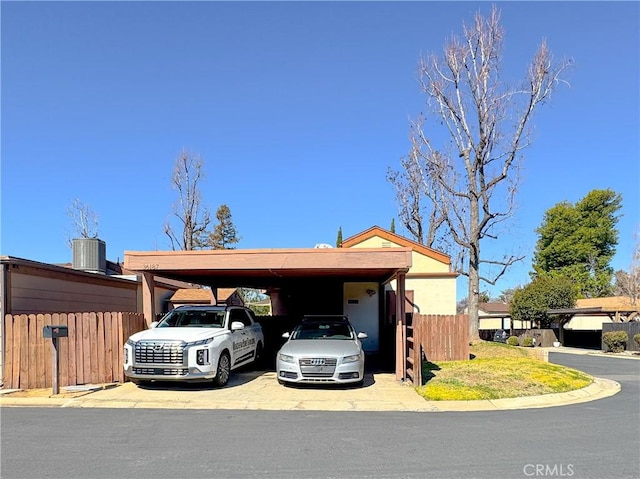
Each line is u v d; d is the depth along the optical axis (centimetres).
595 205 5444
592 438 722
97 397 991
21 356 1097
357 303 1934
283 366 1112
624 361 2297
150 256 1188
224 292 3288
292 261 1151
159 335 1091
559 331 3875
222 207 5672
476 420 844
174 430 740
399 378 1212
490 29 2231
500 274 2378
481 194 2295
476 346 2067
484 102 2250
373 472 553
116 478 528
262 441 680
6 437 696
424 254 2184
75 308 1412
